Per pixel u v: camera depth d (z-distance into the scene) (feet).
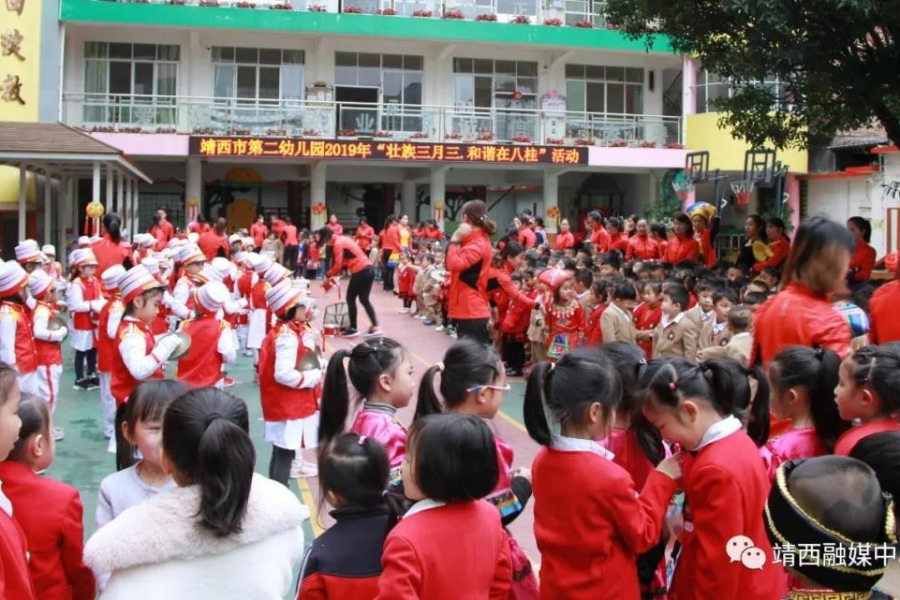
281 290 17.65
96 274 30.71
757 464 8.66
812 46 23.47
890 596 6.24
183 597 7.48
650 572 9.73
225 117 67.51
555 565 8.93
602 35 75.36
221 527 7.58
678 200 74.74
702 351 19.10
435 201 73.87
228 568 7.70
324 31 70.44
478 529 8.04
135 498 10.32
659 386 8.93
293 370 17.22
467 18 74.90
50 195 56.34
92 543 7.57
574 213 84.12
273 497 8.28
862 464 6.04
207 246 43.37
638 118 78.43
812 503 5.76
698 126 74.84
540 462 9.19
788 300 10.80
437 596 7.66
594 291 25.14
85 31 69.82
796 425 10.39
